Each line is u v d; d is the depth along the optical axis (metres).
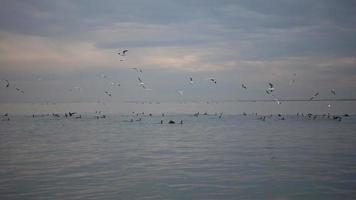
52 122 93.56
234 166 33.09
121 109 172.12
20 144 50.12
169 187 25.75
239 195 23.78
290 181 27.20
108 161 36.19
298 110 148.00
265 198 23.16
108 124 87.12
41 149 45.06
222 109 163.75
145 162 35.53
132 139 56.22
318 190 24.81
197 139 55.75
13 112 143.12
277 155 39.09
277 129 72.00
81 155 40.09
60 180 27.92
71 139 56.34
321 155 38.81
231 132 66.75
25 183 26.97
